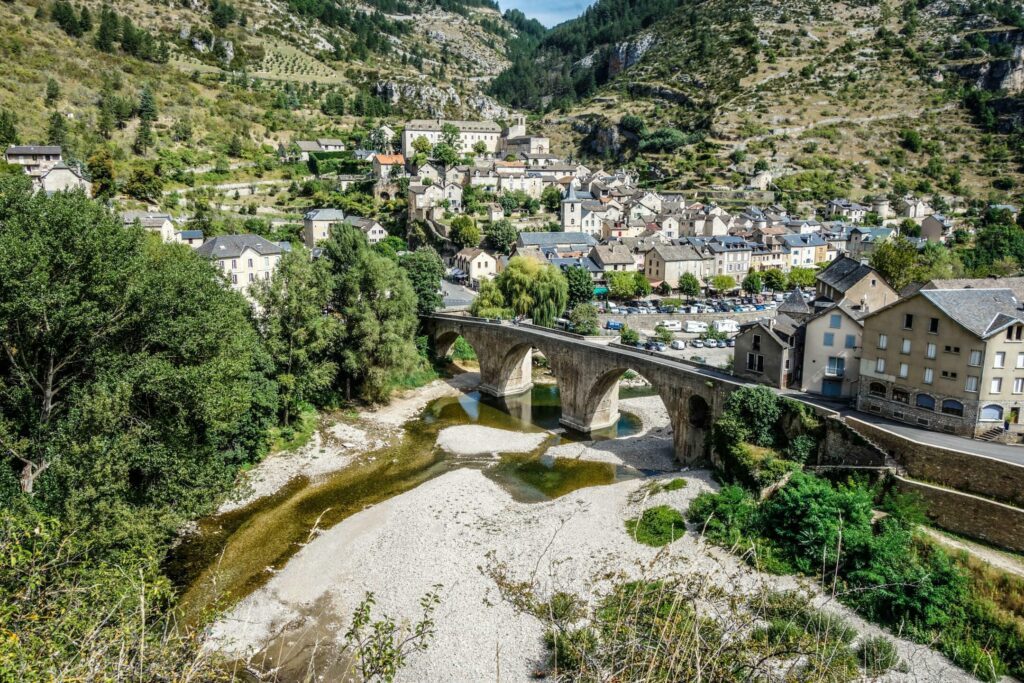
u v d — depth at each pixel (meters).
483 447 65.88
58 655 15.36
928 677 30.69
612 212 157.88
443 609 38.28
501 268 124.94
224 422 43.66
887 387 50.41
